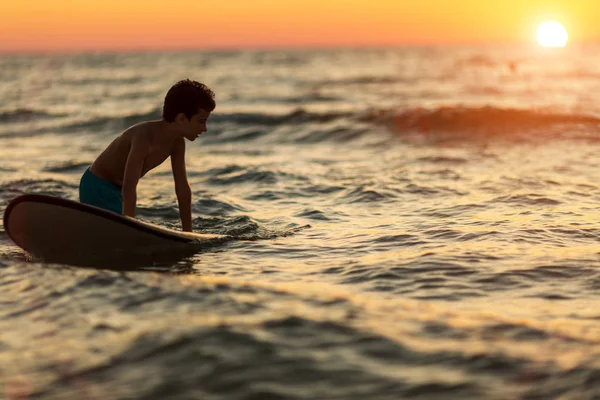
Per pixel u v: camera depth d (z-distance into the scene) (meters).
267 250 4.82
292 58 126.50
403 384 2.17
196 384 2.18
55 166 10.41
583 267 4.02
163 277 3.61
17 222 4.46
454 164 9.94
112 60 139.88
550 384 2.17
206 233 5.47
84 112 23.03
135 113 20.02
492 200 6.75
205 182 8.87
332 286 3.76
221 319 2.79
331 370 2.28
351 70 65.25
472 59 102.06
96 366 2.36
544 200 6.64
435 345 2.53
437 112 15.56
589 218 5.69
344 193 7.61
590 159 10.15
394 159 10.87
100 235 4.51
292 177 8.91
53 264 4.14
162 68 83.06
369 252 4.67
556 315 3.07
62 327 2.83
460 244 4.78
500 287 3.65
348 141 14.04
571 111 15.98
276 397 2.08
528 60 91.56
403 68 68.56
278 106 24.34
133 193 4.51
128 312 2.98
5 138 16.39
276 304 3.04
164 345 2.51
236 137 15.50
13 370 2.37
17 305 3.22
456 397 2.08
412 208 6.55
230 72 65.31
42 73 71.38
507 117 14.83
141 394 2.12
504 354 2.43
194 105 4.48
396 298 3.47
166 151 4.73
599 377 2.21
